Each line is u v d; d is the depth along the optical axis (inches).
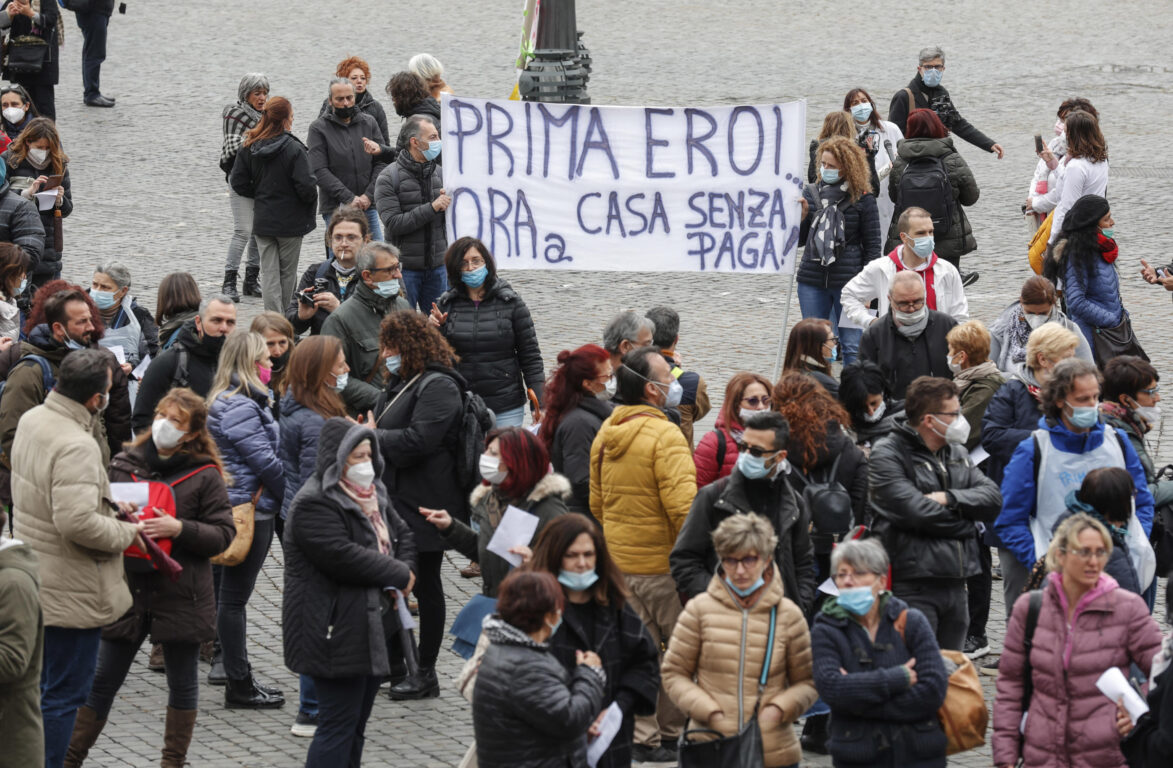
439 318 800.9
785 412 616.1
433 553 682.2
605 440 618.8
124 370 753.0
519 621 476.7
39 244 977.5
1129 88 2014.0
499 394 804.0
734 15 2561.5
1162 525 671.8
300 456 649.0
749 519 521.7
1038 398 704.4
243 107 1199.6
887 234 1167.0
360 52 2203.5
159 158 1647.4
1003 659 534.6
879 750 517.7
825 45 2294.5
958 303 907.4
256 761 619.8
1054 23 2488.9
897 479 606.2
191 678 598.2
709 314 1213.7
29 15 1663.4
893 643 519.5
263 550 671.8
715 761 527.8
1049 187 1283.2
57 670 569.0
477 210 927.7
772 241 919.0
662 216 922.7
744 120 909.8
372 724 658.2
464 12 2566.4
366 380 776.9
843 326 952.9
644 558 617.6
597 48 2257.6
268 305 1159.6
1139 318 1181.7
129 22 2423.7
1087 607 520.4
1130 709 496.4
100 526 554.3
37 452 560.7
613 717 505.7
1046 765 522.6
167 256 1322.6
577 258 929.5
